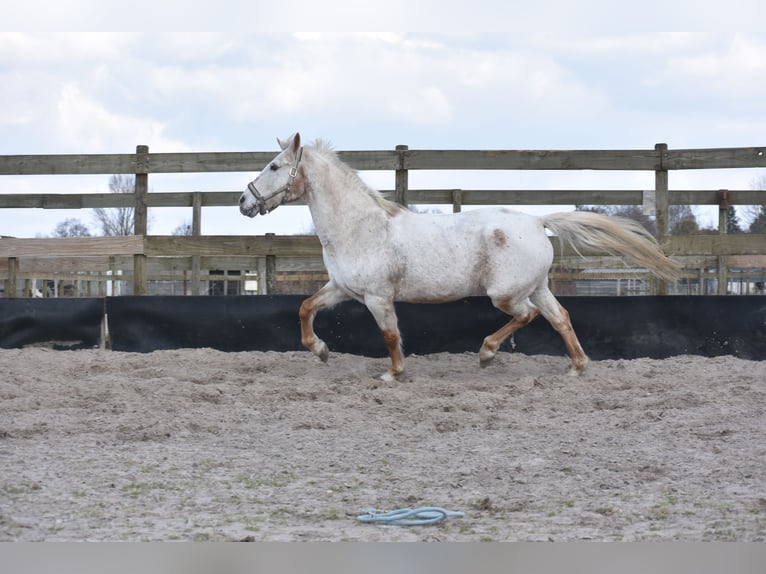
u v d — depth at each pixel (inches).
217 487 196.7
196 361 389.7
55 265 499.8
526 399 309.7
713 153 419.5
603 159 425.7
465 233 343.6
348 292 352.8
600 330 414.3
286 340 427.5
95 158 448.1
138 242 439.8
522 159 428.5
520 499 187.6
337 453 231.9
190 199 466.3
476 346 419.8
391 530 166.6
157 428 252.8
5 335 447.2
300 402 303.3
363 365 387.9
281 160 344.8
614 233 350.0
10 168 450.3
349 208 345.7
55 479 201.0
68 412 280.7
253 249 437.7
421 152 430.3
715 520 171.0
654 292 477.1
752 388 319.0
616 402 302.5
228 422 270.2
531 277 343.0
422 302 352.8
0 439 244.8
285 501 186.4
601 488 196.4
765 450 228.5
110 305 437.4
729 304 410.6
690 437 247.6
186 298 433.1
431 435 256.1
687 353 412.5
